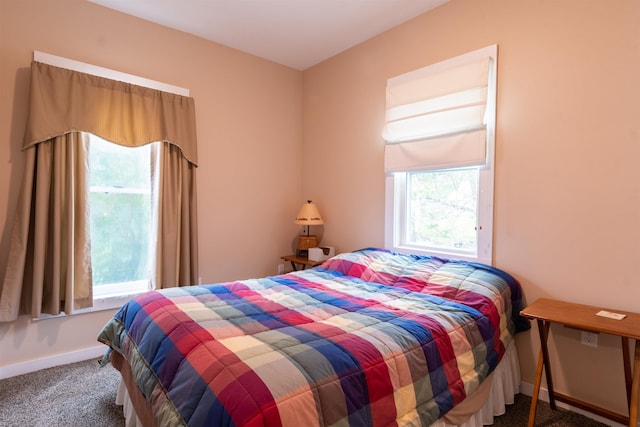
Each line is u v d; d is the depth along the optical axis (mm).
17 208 2201
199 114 3053
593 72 1819
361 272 2445
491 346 1686
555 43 1947
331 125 3422
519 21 2092
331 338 1296
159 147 2750
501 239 2186
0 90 2195
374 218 3004
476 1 2293
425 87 2531
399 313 1639
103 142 2621
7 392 2037
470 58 2312
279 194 3645
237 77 3285
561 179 1937
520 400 2012
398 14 2637
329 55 3391
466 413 1503
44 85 2250
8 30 2203
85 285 2443
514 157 2121
